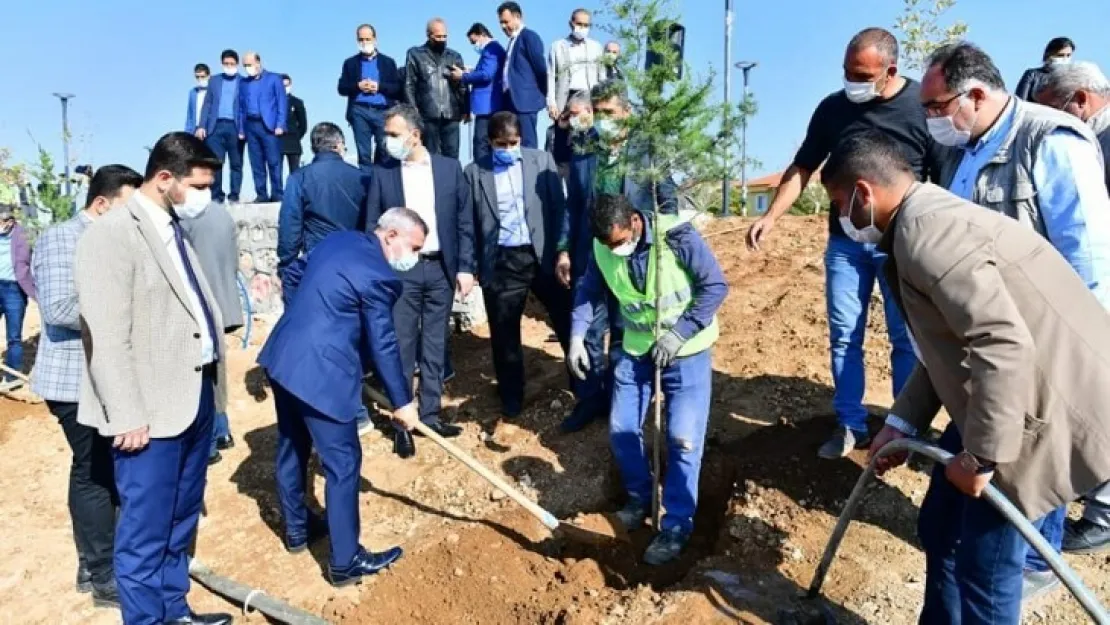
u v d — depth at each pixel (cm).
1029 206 287
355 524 374
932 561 280
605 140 384
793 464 436
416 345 539
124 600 317
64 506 491
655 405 375
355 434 367
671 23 349
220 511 464
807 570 347
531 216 524
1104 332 224
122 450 306
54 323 343
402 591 374
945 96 291
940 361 233
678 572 387
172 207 324
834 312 422
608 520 415
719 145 361
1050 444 225
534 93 724
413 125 488
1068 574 212
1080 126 284
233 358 701
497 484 390
